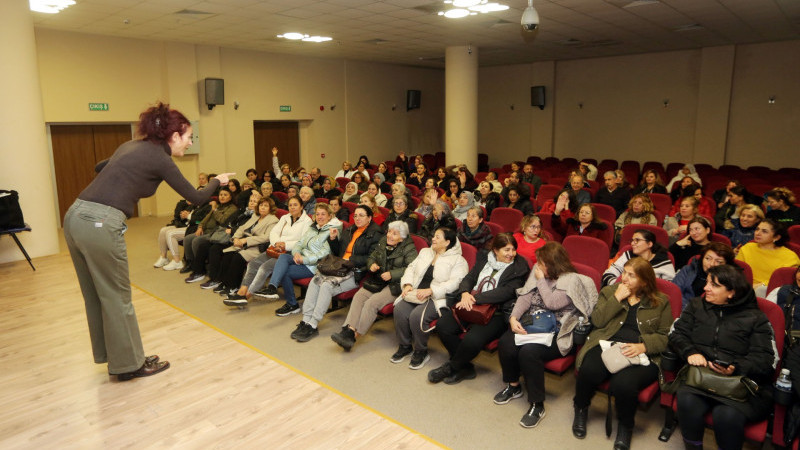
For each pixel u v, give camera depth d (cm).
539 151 1441
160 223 923
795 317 268
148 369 331
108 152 952
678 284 334
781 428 238
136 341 319
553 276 309
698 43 1084
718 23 844
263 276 457
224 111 1082
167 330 406
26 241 600
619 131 1314
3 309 438
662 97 1234
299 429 278
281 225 501
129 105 940
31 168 595
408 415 300
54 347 367
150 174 285
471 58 1054
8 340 377
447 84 1077
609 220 549
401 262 400
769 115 1098
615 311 288
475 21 797
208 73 1036
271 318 452
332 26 825
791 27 886
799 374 232
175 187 291
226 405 299
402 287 382
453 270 365
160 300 479
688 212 475
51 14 716
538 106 1402
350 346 377
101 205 279
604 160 1262
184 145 298
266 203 520
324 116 1277
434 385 336
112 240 283
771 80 1085
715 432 243
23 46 576
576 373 285
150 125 285
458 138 1080
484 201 663
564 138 1412
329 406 302
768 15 778
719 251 308
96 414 286
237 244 500
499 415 301
